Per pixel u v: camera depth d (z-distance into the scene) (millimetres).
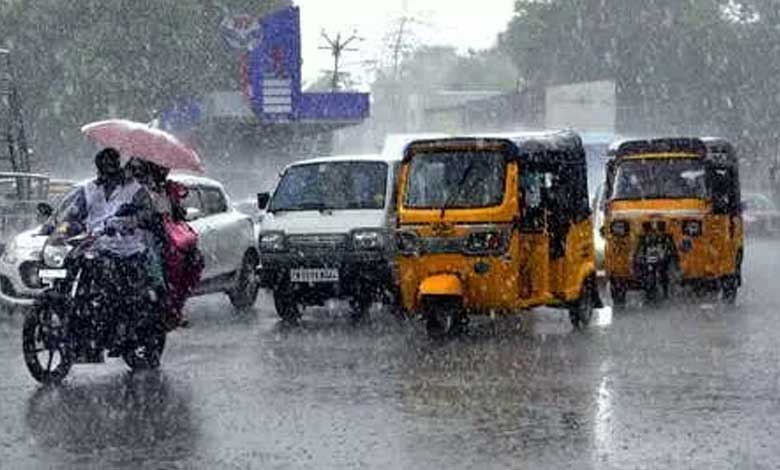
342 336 25844
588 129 93875
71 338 19703
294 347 24062
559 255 26609
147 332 20797
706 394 18453
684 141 33312
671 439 15352
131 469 13953
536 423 16328
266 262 28703
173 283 21219
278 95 78250
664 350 23375
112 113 86188
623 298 33062
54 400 18250
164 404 17891
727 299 34156
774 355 22641
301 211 29031
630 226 32719
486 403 17781
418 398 18234
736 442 15188
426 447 14984
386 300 28984
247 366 21531
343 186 29344
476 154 25359
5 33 85125
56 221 29578
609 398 18125
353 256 28172
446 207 25047
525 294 25609
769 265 49375
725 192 33531
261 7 95000
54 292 19625
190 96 89000
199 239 29359
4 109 59500
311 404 17828
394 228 28469
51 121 85812
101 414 17156
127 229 20328
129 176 20891
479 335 25922
